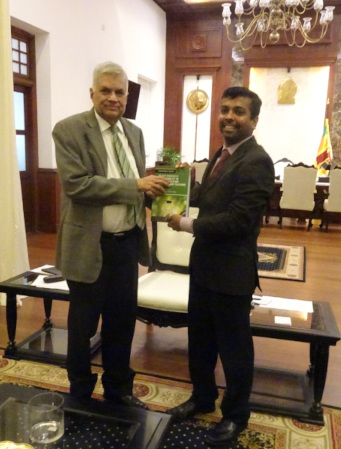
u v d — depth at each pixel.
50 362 2.54
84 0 6.25
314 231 6.84
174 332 3.02
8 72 3.26
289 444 1.88
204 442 1.85
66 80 5.98
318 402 2.03
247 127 1.70
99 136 1.79
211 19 9.34
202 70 9.60
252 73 9.34
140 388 2.29
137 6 8.03
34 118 5.75
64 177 1.70
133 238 1.95
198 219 1.74
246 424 1.89
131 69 8.02
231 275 1.72
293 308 2.29
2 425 1.38
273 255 5.20
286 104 9.27
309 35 8.81
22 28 5.30
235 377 1.79
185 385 2.34
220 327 1.80
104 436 1.33
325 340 1.94
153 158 9.79
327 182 7.41
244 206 1.62
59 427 1.31
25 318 3.18
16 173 3.40
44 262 4.54
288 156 9.45
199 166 7.48
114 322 1.96
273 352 2.76
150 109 9.52
